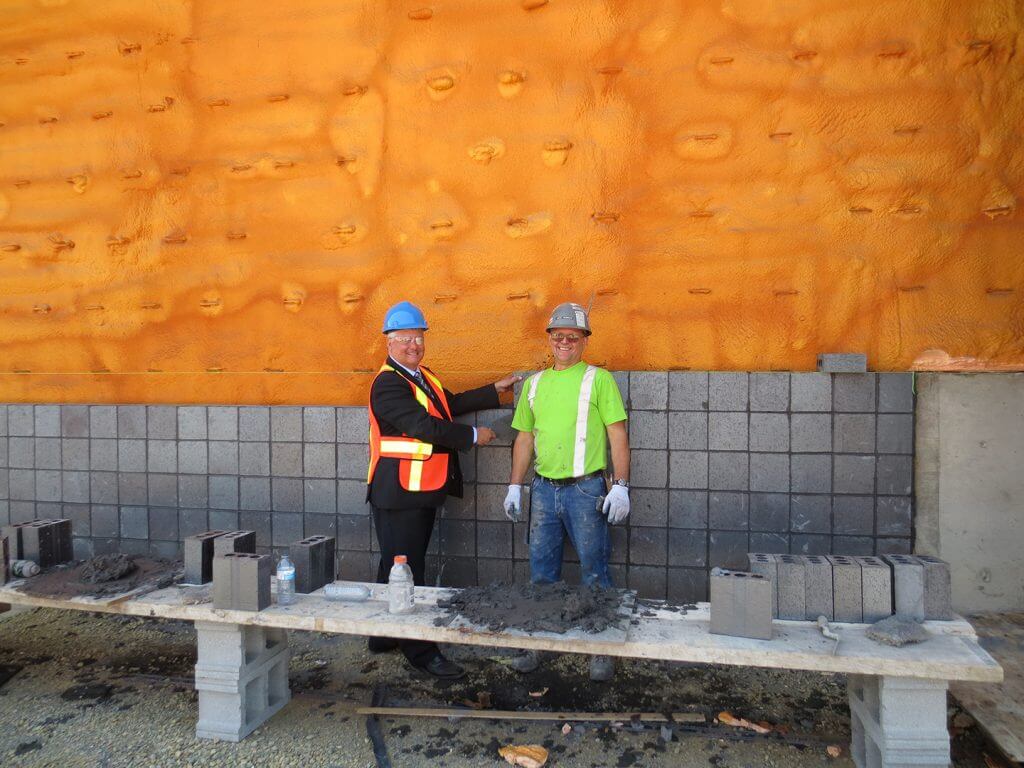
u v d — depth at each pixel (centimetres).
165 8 470
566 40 408
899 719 246
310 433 444
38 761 293
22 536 359
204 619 301
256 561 296
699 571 391
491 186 421
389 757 292
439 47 427
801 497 379
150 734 312
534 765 282
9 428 502
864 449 372
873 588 273
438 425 351
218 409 460
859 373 371
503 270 420
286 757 293
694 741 300
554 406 358
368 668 372
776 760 286
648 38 397
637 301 401
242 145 460
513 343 418
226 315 466
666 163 396
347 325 445
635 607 293
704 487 389
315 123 448
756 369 387
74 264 493
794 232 382
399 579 292
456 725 315
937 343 370
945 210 368
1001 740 265
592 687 348
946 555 368
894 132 372
